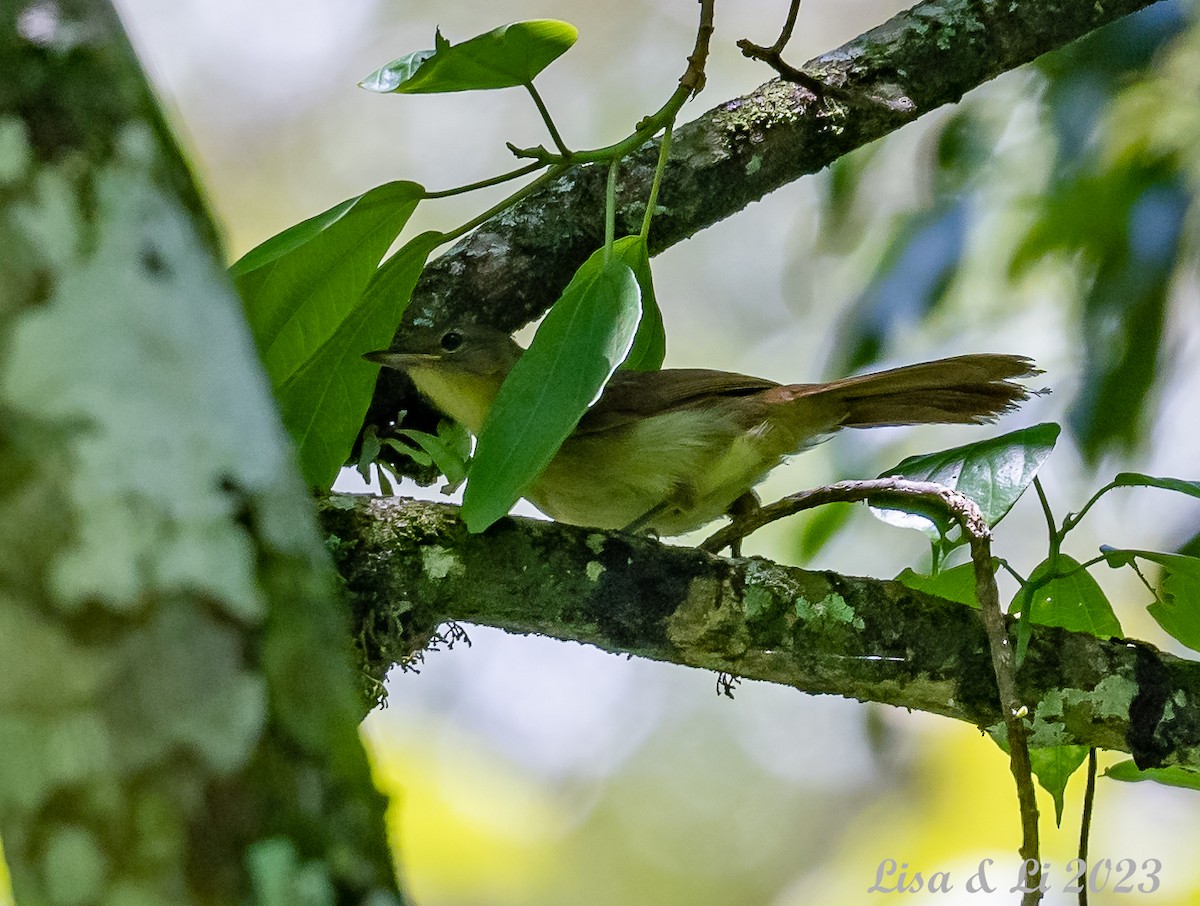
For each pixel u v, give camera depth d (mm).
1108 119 9289
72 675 2680
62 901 2629
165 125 3236
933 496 5973
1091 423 8938
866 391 7594
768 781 15820
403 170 14359
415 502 5816
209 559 2795
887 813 14953
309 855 2732
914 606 6035
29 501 2729
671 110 5758
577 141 14570
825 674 5977
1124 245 9102
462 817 13633
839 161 9609
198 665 2730
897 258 9156
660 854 15289
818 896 15039
